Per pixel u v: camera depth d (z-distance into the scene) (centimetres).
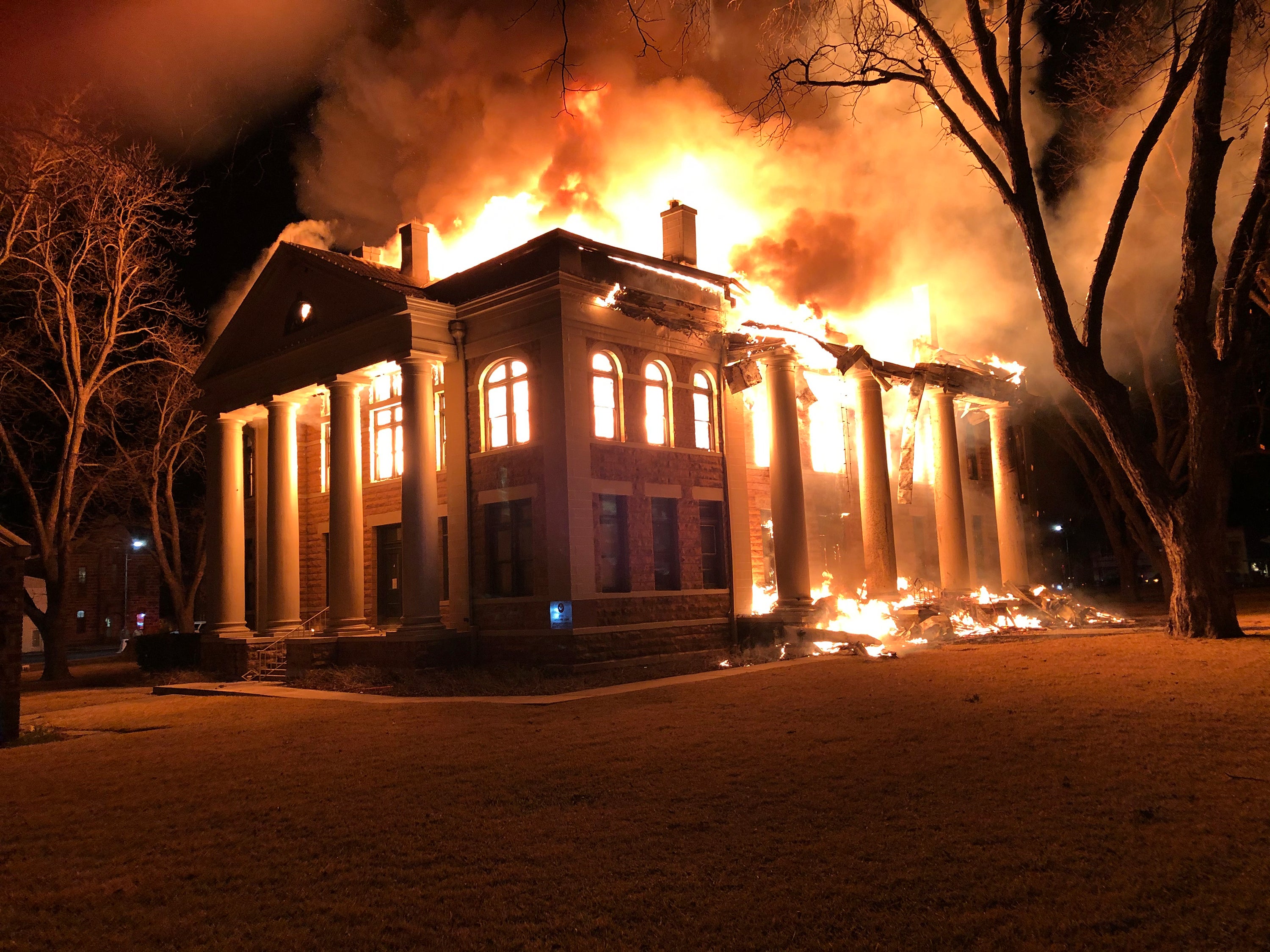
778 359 2280
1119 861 554
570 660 1833
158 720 1467
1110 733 899
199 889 587
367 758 998
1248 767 752
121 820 770
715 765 858
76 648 5259
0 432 2695
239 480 2589
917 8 1600
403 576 1986
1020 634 2270
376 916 526
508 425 2036
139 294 2888
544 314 1953
